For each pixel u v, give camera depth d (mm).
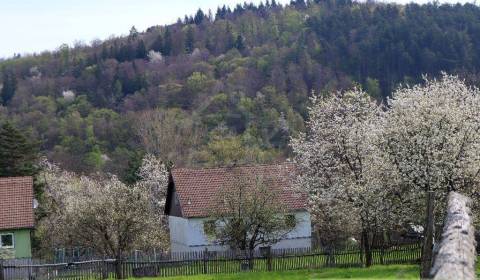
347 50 148875
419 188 37656
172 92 142125
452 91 40812
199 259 42625
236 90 137625
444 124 37469
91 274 41875
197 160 102375
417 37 140375
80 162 109875
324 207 47125
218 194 50906
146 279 38500
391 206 40375
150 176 74375
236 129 120750
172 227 61969
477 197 37688
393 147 38688
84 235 48562
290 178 52750
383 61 141125
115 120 125375
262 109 124938
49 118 128250
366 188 39750
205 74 151500
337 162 42812
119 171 106500
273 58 153375
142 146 110062
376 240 49562
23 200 54250
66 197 64250
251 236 50562
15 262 42844
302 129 115500
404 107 39375
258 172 56812
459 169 36625
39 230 62031
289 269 42562
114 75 153250
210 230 49062
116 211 47844
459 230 11062
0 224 51844
